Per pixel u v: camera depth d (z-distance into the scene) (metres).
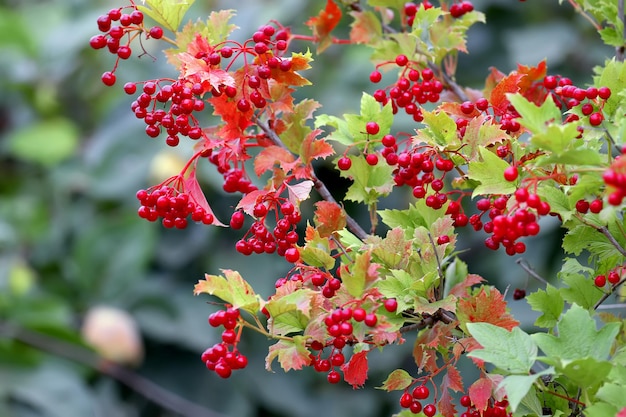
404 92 1.73
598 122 1.60
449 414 1.61
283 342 1.59
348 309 1.57
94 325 2.28
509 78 1.66
